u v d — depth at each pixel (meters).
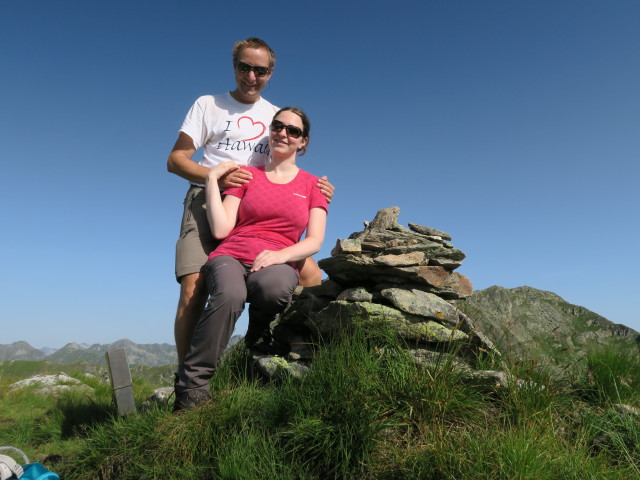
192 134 4.03
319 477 2.52
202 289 3.68
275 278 3.24
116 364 3.96
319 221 3.62
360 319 3.52
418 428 2.75
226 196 3.67
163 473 2.71
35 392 8.85
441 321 3.56
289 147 3.65
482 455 2.35
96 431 3.44
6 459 2.14
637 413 3.10
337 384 2.84
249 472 2.46
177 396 3.15
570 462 2.42
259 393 3.25
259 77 4.04
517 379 3.18
